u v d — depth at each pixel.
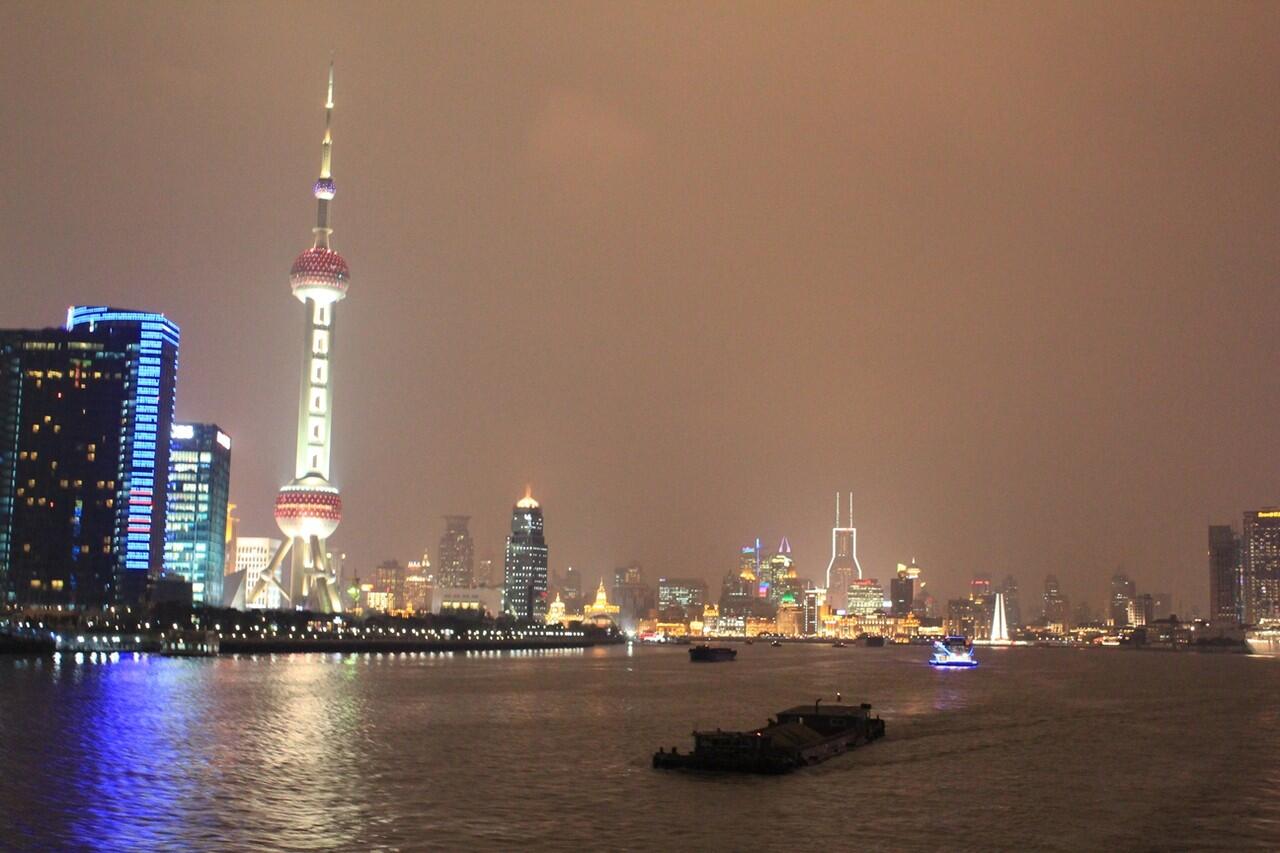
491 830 102.81
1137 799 122.06
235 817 107.50
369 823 105.31
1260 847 100.75
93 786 121.62
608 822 106.12
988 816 111.62
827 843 99.69
